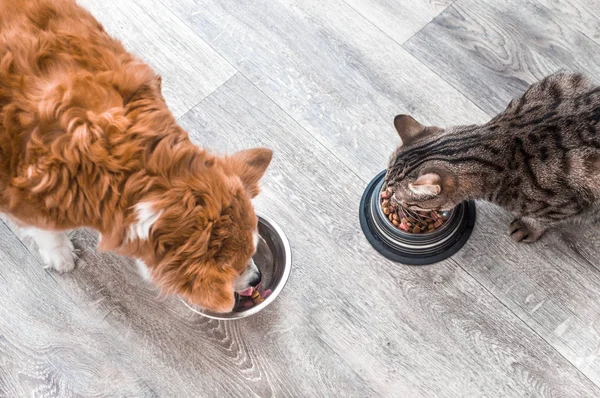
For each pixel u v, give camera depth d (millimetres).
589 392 1930
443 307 2039
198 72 2328
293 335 2027
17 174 1398
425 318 2029
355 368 1990
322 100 2287
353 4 2396
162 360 2008
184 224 1356
